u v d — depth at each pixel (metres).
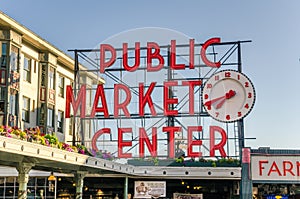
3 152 12.74
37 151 13.90
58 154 15.23
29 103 25.22
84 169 19.48
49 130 26.36
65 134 28.72
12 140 12.55
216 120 23.50
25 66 25.08
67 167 18.20
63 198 25.27
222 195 25.62
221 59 24.67
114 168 20.23
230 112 23.52
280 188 23.00
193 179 24.72
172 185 25.98
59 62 28.34
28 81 25.27
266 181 20.89
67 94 24.41
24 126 24.53
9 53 23.03
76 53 25.16
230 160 23.16
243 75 23.61
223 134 23.11
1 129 12.91
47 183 23.81
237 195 24.70
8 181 22.59
